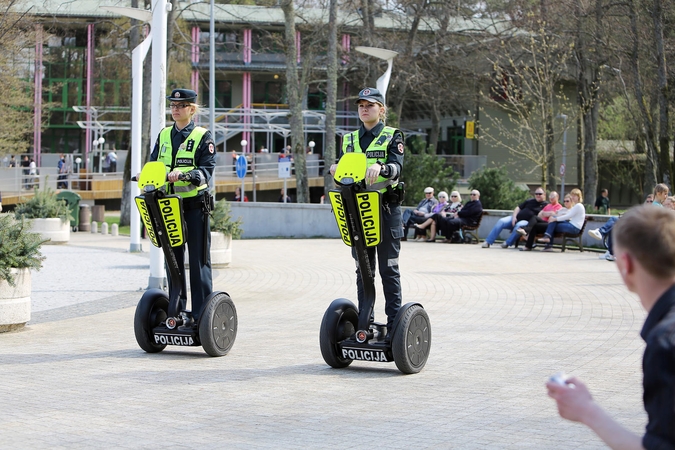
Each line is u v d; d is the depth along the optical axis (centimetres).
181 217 744
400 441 503
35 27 3172
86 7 4628
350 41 4375
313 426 538
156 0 1280
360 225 661
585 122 3484
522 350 822
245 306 1162
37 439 511
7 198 4181
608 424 237
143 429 533
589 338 890
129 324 1022
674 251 238
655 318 239
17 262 954
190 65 4553
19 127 3741
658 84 2647
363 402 605
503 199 2772
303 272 1614
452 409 584
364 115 680
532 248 2088
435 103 4209
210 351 778
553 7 3094
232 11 4675
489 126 4997
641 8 2669
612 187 5347
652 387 228
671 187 2667
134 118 1938
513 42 3506
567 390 244
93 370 726
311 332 941
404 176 3128
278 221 2775
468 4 3719
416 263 1762
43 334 943
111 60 4669
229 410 582
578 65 3272
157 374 707
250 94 5112
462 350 823
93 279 1536
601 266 1702
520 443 498
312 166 4572
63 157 4791
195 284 788
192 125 779
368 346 700
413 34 3706
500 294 1273
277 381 679
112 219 3859
